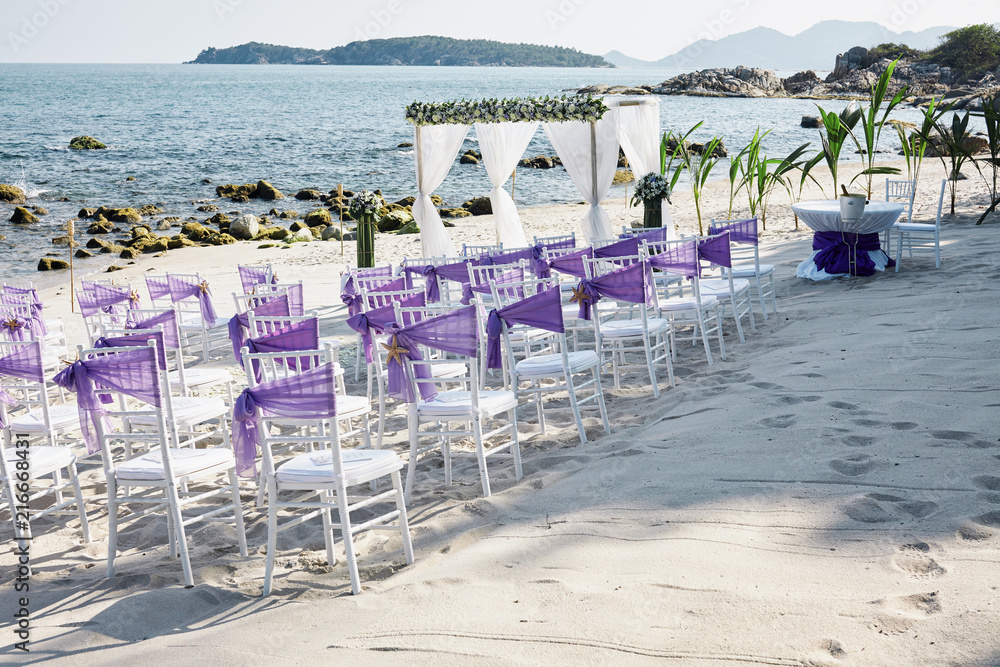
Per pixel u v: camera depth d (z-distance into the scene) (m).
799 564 3.10
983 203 13.72
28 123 50.59
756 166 13.72
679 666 2.53
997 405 4.50
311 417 3.44
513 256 7.55
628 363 7.02
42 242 19.48
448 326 4.31
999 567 2.88
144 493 5.03
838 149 12.23
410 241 17.41
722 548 3.30
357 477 3.50
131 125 50.41
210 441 5.82
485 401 4.50
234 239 19.27
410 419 4.46
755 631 2.67
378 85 113.38
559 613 2.94
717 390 5.66
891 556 3.08
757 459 4.20
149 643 3.11
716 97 77.69
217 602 3.45
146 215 23.80
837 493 3.67
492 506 4.18
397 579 3.51
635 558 3.31
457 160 35.75
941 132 12.42
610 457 4.62
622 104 11.62
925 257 9.44
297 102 75.56
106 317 7.37
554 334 6.42
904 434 4.25
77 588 3.70
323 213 21.91
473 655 2.73
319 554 3.94
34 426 4.61
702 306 6.53
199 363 8.18
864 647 2.51
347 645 2.90
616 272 5.79
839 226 8.80
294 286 6.38
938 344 5.79
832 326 6.95
